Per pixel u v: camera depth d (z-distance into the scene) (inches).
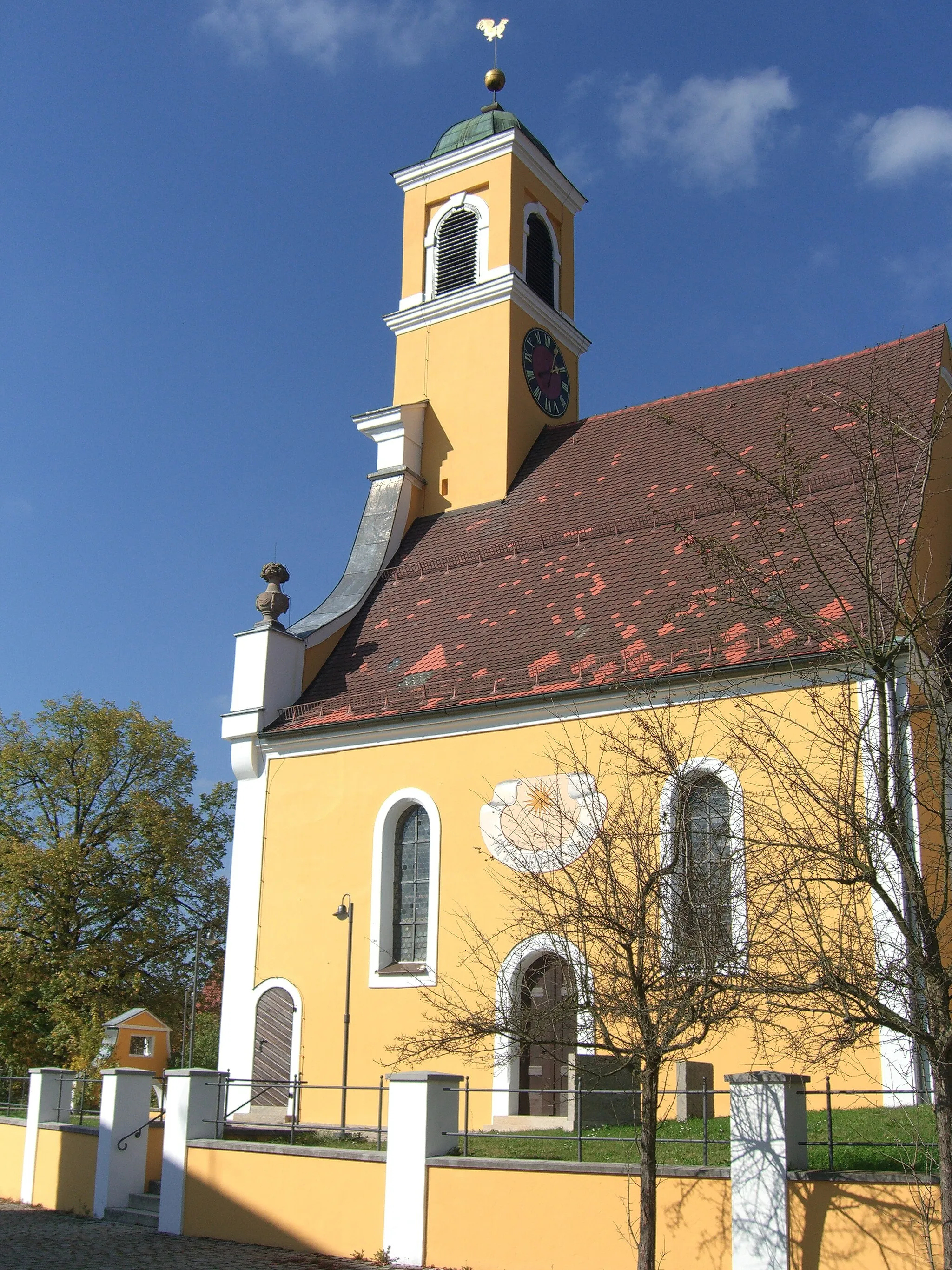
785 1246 513.3
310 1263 641.6
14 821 1668.3
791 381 1173.1
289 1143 772.6
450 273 1403.8
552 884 776.9
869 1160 550.6
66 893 1615.4
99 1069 1455.5
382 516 1278.3
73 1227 776.3
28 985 1577.3
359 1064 964.0
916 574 853.2
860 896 571.8
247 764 1098.7
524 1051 641.0
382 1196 653.9
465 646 1068.5
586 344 1451.8
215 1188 735.1
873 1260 493.0
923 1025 455.2
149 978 1681.8
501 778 952.3
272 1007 1028.5
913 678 528.1
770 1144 527.8
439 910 954.7
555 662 976.9
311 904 1031.6
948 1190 418.0
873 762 483.5
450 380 1333.7
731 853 545.6
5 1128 964.6
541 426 1342.3
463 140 1454.2
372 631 1173.7
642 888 530.3
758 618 626.8
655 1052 509.0
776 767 612.4
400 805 1008.2
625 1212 565.6
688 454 1158.3
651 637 941.2
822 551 906.1
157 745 1736.0
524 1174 600.7
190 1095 765.9
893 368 1097.4
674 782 610.9
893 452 556.4
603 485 1186.0
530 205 1414.9
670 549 1040.2
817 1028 731.4
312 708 1101.1
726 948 512.1
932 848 549.0
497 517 1232.8
